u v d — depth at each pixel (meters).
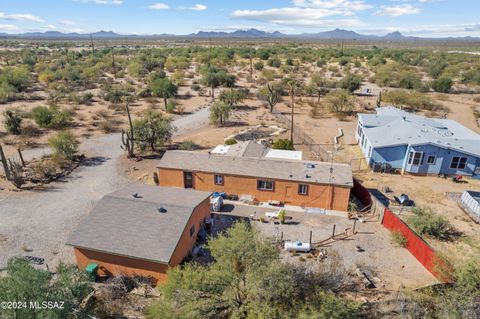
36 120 46.38
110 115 53.56
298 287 14.96
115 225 19.20
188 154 29.80
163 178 29.20
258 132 45.06
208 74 75.62
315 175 26.45
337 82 76.62
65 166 34.22
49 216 25.25
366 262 20.25
